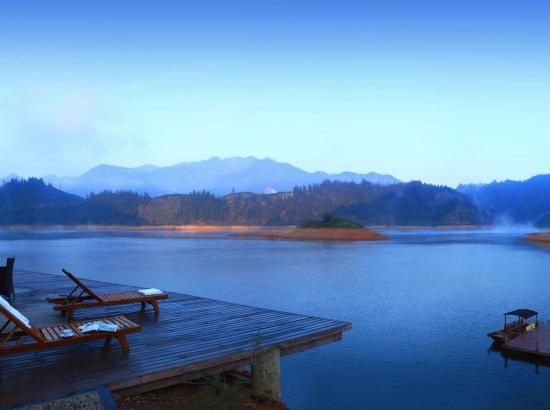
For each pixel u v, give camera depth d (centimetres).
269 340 827
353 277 3484
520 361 1430
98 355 729
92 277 3422
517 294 2731
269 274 3659
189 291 2733
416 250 7006
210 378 699
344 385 1223
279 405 760
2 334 704
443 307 2291
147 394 699
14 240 10412
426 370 1332
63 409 530
